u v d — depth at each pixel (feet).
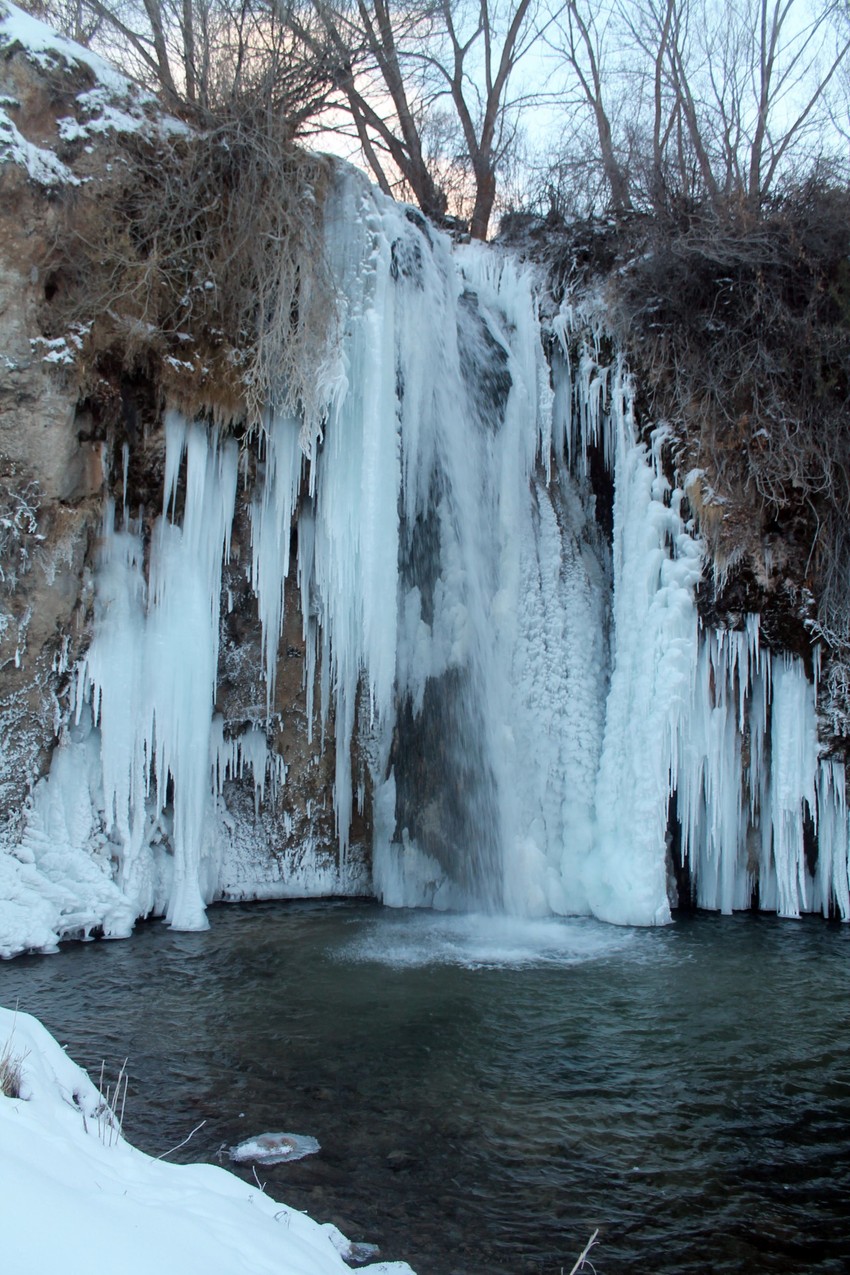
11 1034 15.53
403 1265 13.41
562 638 37.68
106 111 31.55
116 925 30.40
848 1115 19.17
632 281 39.81
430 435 36.99
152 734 32.04
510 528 38.47
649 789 34.53
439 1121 18.31
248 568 34.83
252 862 37.27
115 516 32.12
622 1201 15.87
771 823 37.29
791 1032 23.50
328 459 34.24
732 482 37.27
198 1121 17.70
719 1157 17.42
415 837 36.68
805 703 36.78
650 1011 24.80
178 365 32.04
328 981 26.35
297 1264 11.59
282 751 37.06
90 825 30.96
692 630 35.99
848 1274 14.15
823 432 37.63
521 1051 21.88
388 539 34.30
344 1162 16.60
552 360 40.83
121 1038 21.54
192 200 32.24
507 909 35.04
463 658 36.45
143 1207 11.14
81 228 30.48
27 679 29.45
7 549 28.96
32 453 29.27
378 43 45.68
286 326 32.91
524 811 35.81
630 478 38.34
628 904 34.19
